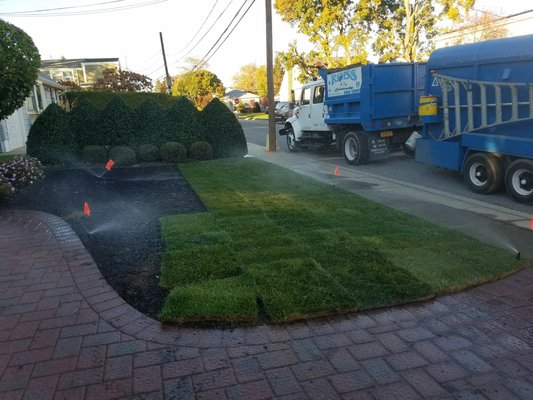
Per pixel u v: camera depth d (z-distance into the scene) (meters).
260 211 6.52
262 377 2.71
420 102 9.23
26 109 20.92
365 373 2.74
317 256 4.55
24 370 2.80
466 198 7.79
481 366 2.79
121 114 12.80
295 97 15.71
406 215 6.25
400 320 3.37
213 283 3.91
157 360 2.89
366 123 11.48
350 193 7.87
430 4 25.59
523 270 4.29
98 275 4.28
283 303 3.51
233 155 13.38
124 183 9.38
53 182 9.52
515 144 7.32
